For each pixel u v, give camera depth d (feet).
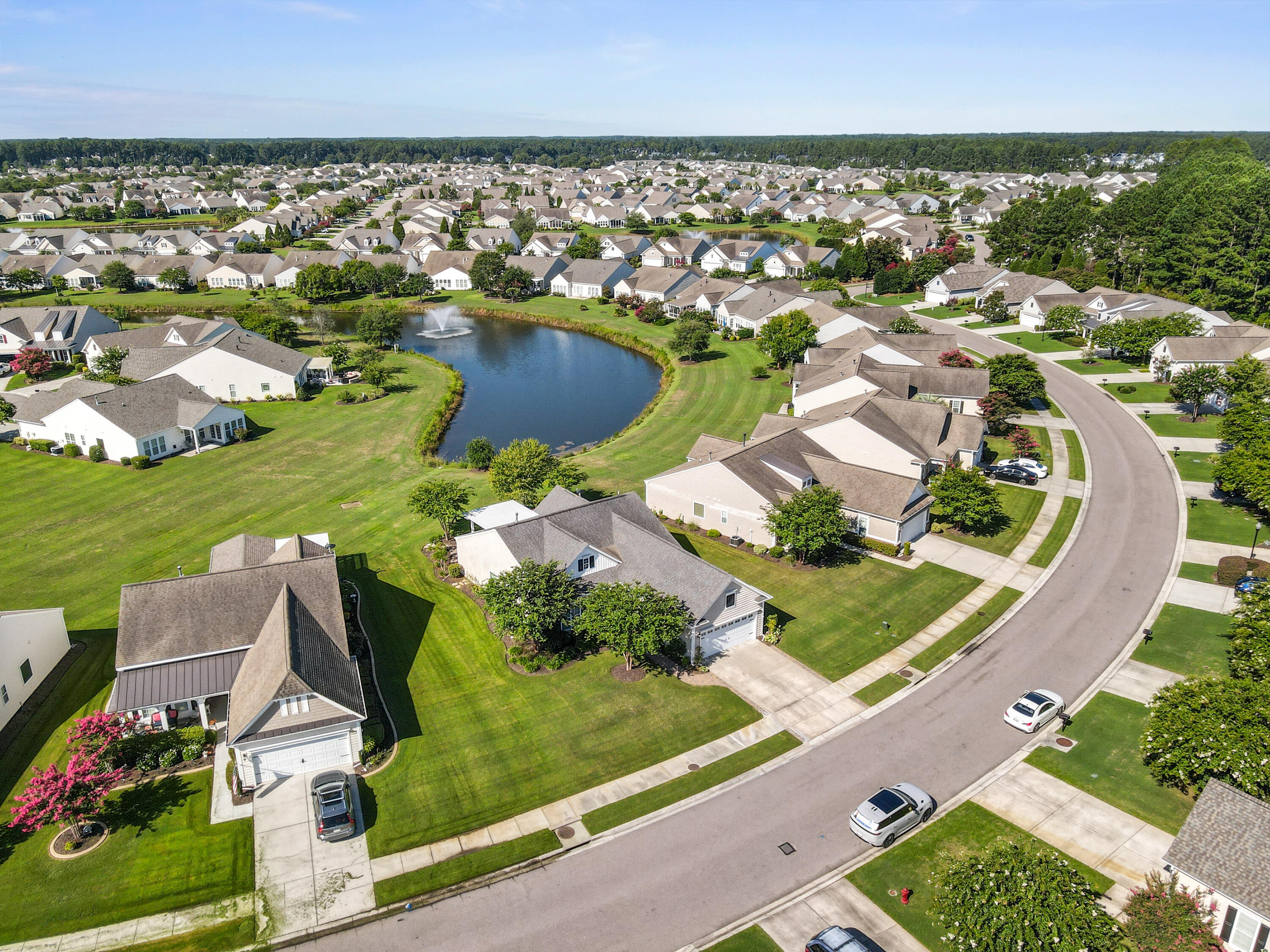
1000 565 173.17
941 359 284.41
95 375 304.91
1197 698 106.22
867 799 106.32
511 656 141.18
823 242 609.42
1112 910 90.02
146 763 113.91
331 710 113.39
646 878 96.78
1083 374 311.06
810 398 255.29
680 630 131.13
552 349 394.11
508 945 88.33
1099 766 114.52
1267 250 370.32
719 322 418.51
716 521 187.93
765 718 125.59
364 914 92.22
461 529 191.21
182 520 201.57
